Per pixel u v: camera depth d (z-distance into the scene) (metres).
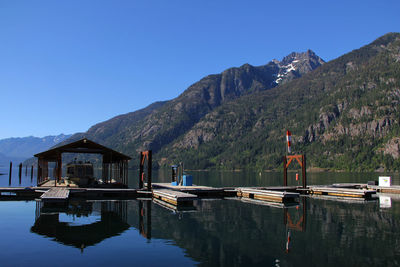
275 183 88.38
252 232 19.69
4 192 43.75
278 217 25.30
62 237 17.91
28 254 14.74
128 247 16.05
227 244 16.80
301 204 34.28
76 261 13.84
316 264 13.68
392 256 14.75
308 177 147.38
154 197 39.62
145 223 22.30
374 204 34.22
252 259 14.30
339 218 24.88
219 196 43.47
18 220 22.86
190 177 50.94
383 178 52.47
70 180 45.84
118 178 56.25
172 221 23.23
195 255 14.83
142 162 45.00
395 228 20.97
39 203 32.97
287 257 14.68
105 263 13.61
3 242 16.77
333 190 45.00
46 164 62.72
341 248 16.05
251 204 34.12
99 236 18.25
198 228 20.80
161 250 15.57
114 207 30.39
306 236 18.64
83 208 29.47
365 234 19.19
